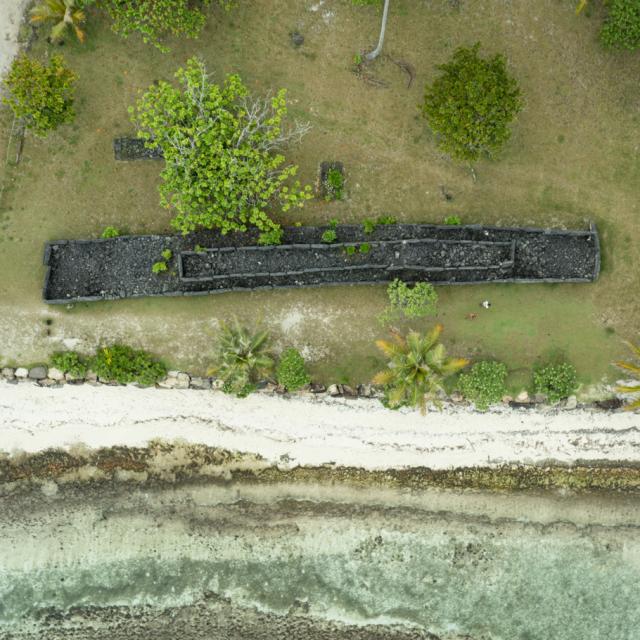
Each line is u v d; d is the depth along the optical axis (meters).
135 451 40.44
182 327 39.28
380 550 40.75
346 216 38.88
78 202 38.66
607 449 40.12
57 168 38.50
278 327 39.38
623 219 38.72
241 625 40.84
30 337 39.03
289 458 40.38
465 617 40.91
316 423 40.00
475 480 40.47
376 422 39.91
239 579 40.75
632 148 38.59
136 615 40.84
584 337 39.16
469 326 39.16
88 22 37.78
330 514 40.66
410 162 38.66
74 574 40.75
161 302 39.06
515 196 38.75
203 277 38.12
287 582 40.78
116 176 38.59
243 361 35.47
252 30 38.22
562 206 38.72
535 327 39.12
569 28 38.22
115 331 39.19
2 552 40.56
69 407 39.75
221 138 34.62
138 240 38.50
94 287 38.69
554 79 38.38
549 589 40.72
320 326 39.34
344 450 40.25
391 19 38.09
